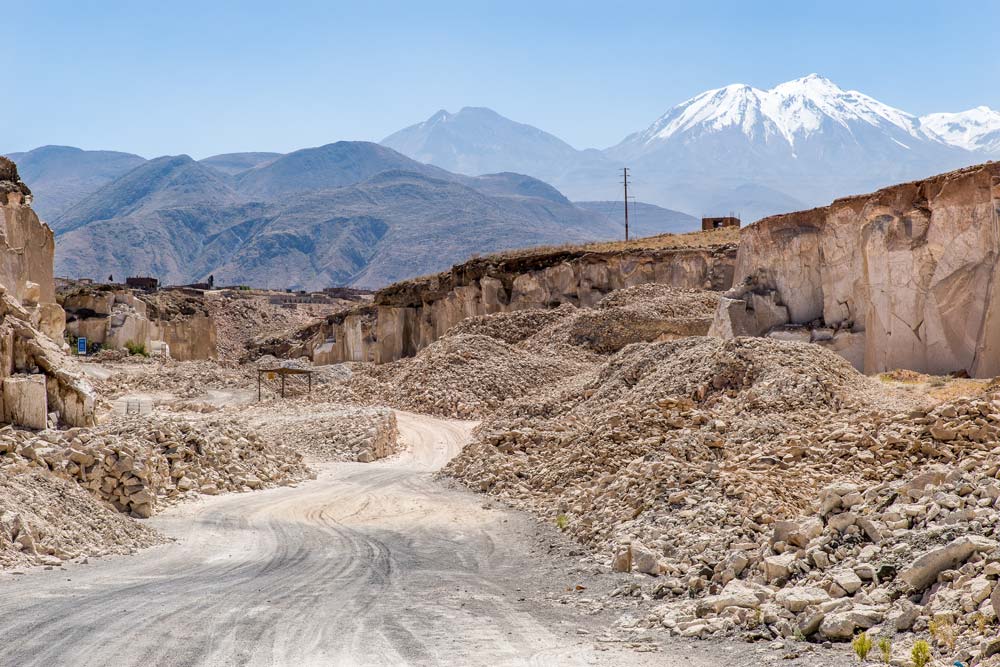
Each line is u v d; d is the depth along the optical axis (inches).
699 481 829.8
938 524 538.3
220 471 1262.3
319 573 738.8
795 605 507.2
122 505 1044.5
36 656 492.4
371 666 476.7
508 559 797.9
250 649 507.2
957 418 871.7
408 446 1753.2
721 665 463.5
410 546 874.8
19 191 2704.2
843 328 1952.5
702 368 1444.4
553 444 1291.8
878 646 448.5
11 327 1267.2
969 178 1630.2
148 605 609.0
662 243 3528.5
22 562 734.5
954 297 1628.9
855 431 944.3
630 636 529.7
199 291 7116.1
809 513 642.8
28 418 1153.4
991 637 414.0
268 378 2669.8
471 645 514.9
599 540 802.2
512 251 3700.8
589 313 2674.7
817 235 2097.7
